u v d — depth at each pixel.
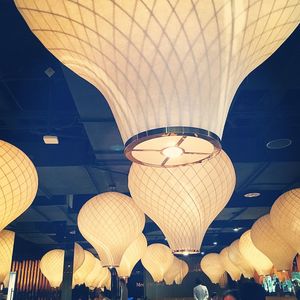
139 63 1.00
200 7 0.93
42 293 11.42
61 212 7.08
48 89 3.90
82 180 5.16
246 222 9.98
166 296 10.90
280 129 4.48
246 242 6.61
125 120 1.08
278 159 4.56
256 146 4.65
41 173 4.84
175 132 0.97
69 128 4.56
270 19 1.05
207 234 11.95
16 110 4.19
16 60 3.38
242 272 8.08
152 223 9.52
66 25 1.04
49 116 3.96
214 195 2.17
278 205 4.07
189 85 0.98
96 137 3.97
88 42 1.05
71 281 7.45
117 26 0.97
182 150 1.21
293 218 3.88
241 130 4.72
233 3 0.95
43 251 11.83
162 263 7.60
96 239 3.76
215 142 1.04
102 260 3.76
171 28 0.95
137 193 2.35
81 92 3.16
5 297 10.19
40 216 7.37
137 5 0.94
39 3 1.03
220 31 0.97
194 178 2.10
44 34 1.14
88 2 0.96
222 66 1.02
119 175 5.17
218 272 10.03
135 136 1.02
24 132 4.70
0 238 5.51
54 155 4.68
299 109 4.15
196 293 6.12
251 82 3.53
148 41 0.97
